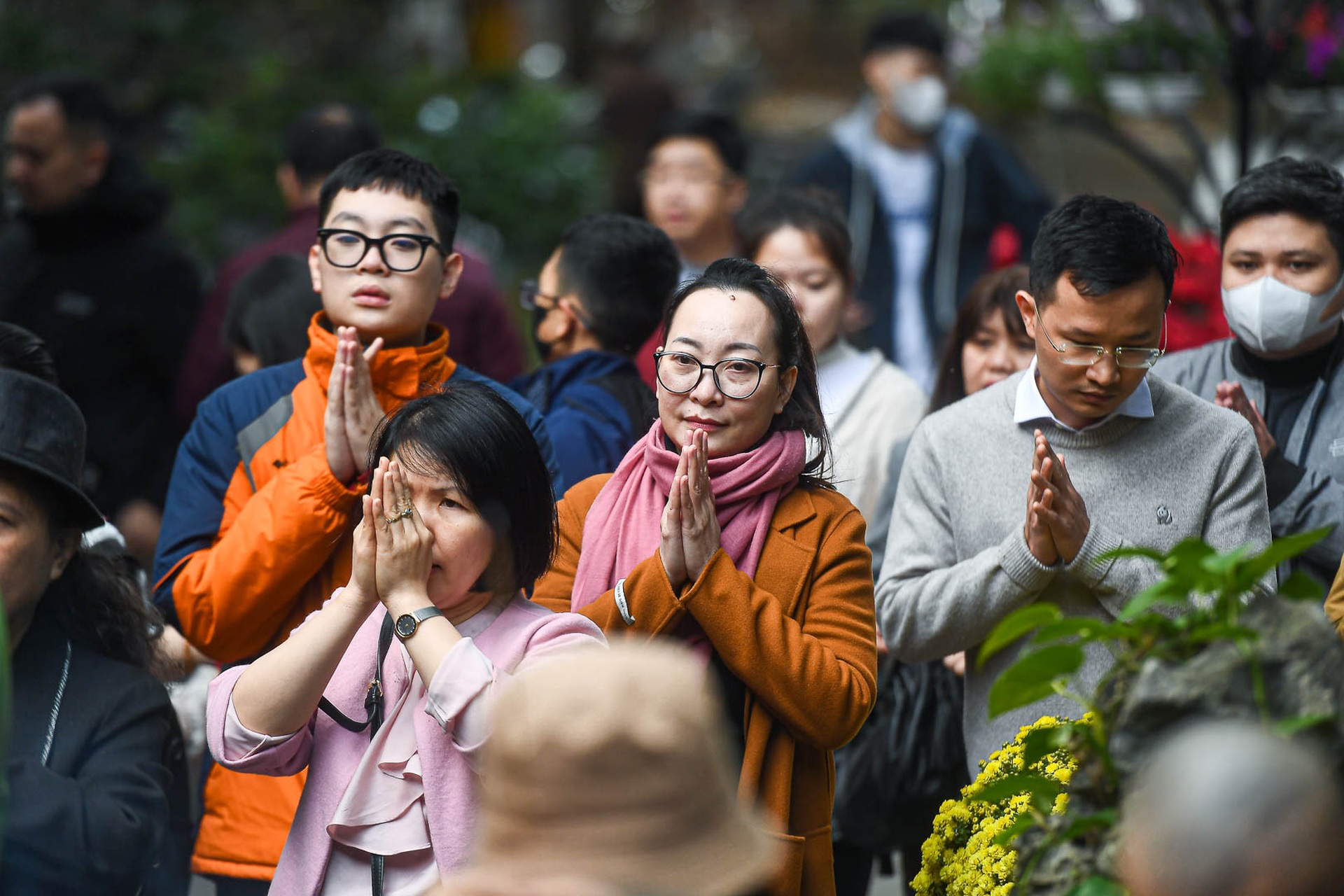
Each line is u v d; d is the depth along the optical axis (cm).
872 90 1920
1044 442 832
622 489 852
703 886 416
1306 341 991
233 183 2598
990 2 2052
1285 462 941
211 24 2819
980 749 896
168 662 832
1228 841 406
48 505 745
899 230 1841
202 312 1563
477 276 1456
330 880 693
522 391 1153
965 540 917
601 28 4344
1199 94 1638
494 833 433
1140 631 537
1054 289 850
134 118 2717
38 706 746
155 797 748
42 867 698
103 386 1496
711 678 793
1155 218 858
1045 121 1862
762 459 814
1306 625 511
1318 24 1481
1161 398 908
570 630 718
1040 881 550
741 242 1261
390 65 3036
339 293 903
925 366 1797
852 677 786
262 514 834
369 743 707
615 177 2961
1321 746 486
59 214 1487
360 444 832
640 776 420
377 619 743
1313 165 986
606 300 1122
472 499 702
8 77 2575
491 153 2808
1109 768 529
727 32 4647
